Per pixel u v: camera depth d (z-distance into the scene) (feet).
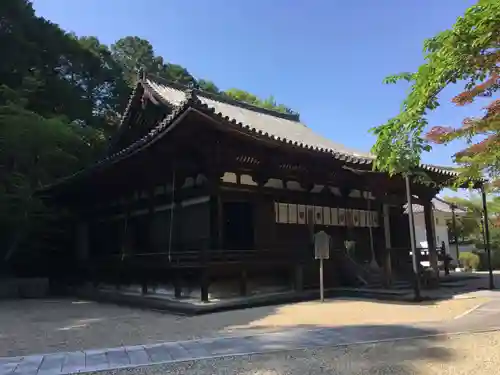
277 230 50.88
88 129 95.96
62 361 22.00
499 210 56.03
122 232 63.00
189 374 18.92
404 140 13.89
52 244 80.12
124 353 23.43
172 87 64.03
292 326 30.19
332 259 53.78
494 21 10.66
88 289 63.67
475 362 19.31
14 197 68.74
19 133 69.46
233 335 27.55
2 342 28.37
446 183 23.22
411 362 19.79
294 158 48.65
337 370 18.81
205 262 41.81
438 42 12.23
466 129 14.70
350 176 55.62
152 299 46.32
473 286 54.80
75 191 71.05
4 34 93.35
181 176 49.44
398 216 67.10
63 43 117.39
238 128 39.83
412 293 44.60
